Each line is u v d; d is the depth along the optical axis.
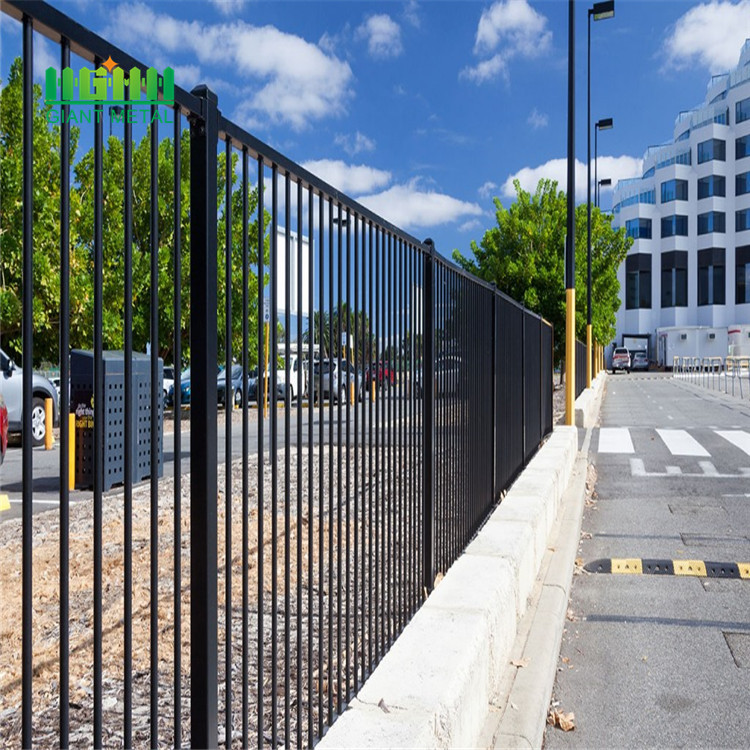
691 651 4.16
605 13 19.67
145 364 7.79
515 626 3.90
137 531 5.44
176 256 1.59
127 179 1.46
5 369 11.17
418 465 3.78
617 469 10.61
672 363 65.06
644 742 3.19
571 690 3.71
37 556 4.75
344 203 2.64
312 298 2.36
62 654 1.36
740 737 3.23
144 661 3.15
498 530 4.48
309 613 2.42
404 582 3.43
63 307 1.32
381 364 3.16
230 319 1.84
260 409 2.08
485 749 2.81
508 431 6.79
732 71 68.19
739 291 64.75
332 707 2.60
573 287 13.14
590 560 6.02
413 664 2.60
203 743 1.66
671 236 67.44
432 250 3.91
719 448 12.63
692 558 6.00
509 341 6.92
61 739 1.36
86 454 7.56
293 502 6.26
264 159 2.02
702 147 66.19
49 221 7.30
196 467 1.66
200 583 1.66
